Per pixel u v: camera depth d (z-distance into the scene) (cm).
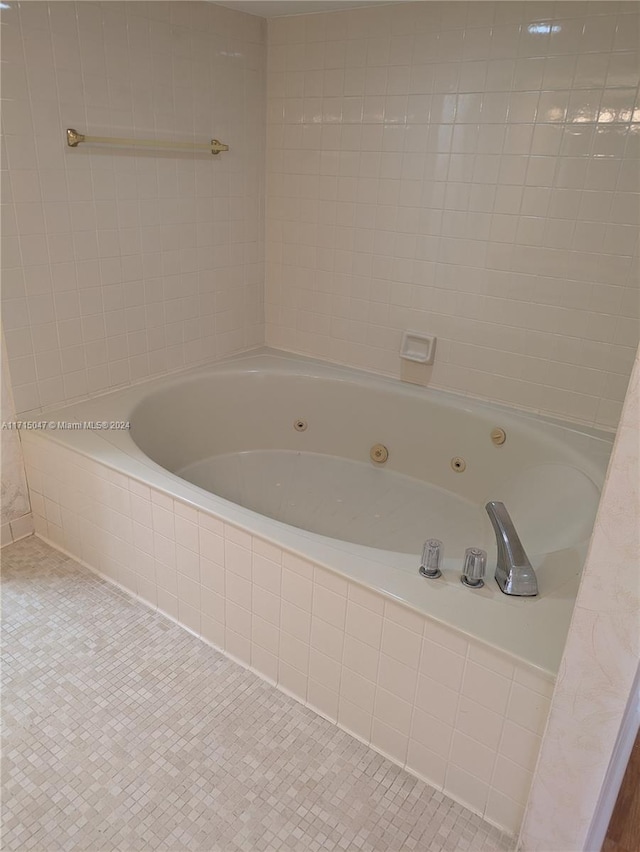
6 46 183
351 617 149
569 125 202
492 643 128
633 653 101
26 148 195
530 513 210
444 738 143
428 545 147
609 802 120
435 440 254
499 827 140
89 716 163
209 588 180
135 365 250
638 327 208
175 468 261
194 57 234
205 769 150
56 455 211
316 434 280
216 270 270
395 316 261
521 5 200
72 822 138
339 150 253
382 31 229
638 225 200
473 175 225
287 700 170
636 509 93
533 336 230
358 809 143
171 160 238
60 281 216
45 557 225
